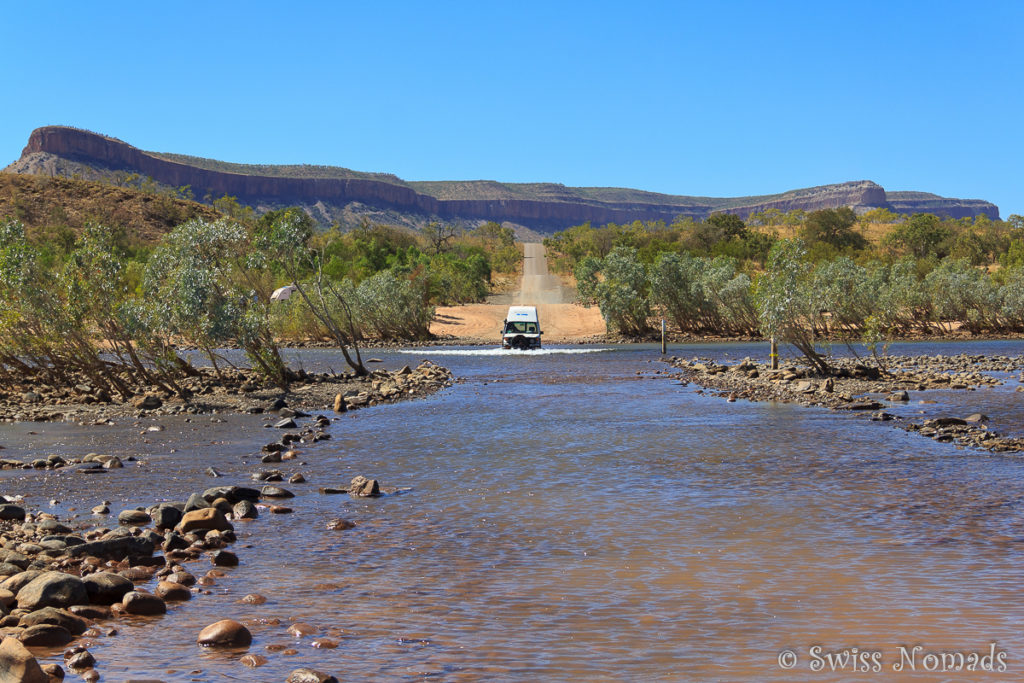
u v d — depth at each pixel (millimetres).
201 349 30266
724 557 9000
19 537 9805
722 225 141875
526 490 12742
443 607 7441
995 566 8570
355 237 133375
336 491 12664
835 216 145750
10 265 26594
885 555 9016
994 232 127812
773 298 32219
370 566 8789
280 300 67250
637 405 24609
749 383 29891
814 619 7059
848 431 18812
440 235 147375
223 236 29547
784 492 12406
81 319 26688
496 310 79188
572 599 7641
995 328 63438
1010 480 13180
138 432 19844
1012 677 5805
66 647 6473
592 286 74688
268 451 16578
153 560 8945
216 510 10422
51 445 17766
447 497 12289
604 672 5953
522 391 29375
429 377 33312
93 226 27266
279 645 6488
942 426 18938
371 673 5945
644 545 9531
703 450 16406
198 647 6484
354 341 34625
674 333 66812
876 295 63812
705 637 6656
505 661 6168
